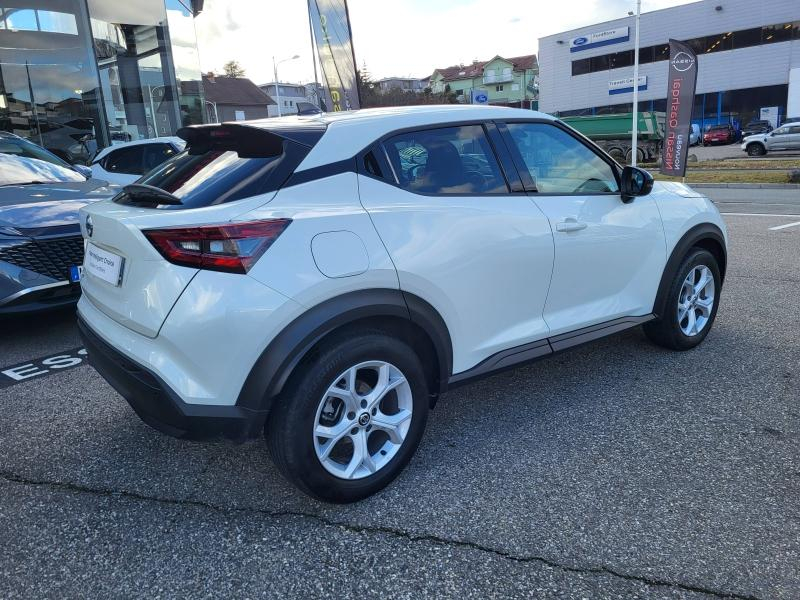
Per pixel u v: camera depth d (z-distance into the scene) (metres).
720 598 2.03
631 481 2.73
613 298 3.68
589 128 27.91
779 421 3.23
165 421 2.37
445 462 2.95
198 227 2.22
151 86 15.04
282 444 2.38
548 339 3.30
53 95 13.24
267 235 2.28
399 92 72.06
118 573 2.24
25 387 3.99
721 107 40.25
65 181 5.78
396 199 2.69
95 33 13.62
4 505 2.68
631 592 2.07
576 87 45.72
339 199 2.54
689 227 4.02
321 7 12.87
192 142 2.98
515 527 2.44
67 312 5.77
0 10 12.24
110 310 2.56
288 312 2.29
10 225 4.39
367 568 2.24
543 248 3.16
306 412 2.37
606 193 3.61
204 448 3.15
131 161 8.94
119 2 14.07
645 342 4.50
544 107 47.88
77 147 13.68
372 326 2.58
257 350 2.27
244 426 2.33
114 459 3.05
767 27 37.31
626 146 27.30
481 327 2.97
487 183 3.06
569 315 3.43
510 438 3.16
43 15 12.82
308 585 2.16
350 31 12.67
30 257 4.41
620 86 43.34
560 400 3.59
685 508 2.52
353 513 2.57
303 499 2.68
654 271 3.87
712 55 39.66
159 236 2.26
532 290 3.17
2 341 4.96
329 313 2.36
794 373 3.84
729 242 8.44
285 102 79.25
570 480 2.76
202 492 2.75
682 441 3.06
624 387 3.73
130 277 2.40
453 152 2.99
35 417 3.54
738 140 37.12
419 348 2.81
